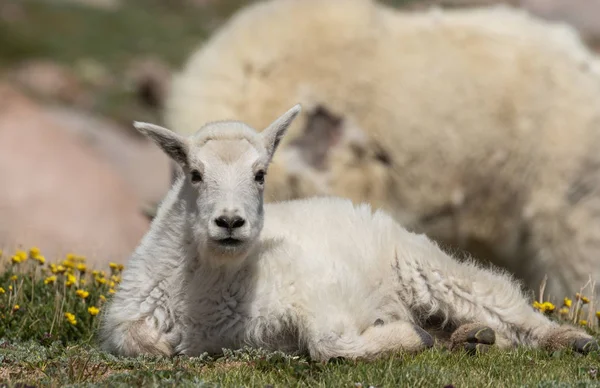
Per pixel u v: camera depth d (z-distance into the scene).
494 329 11.19
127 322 10.59
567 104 18.59
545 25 20.09
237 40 18.31
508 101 18.53
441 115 18.31
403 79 18.31
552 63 18.84
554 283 18.53
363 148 18.28
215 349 10.56
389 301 11.39
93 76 53.44
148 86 50.72
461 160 18.44
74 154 26.22
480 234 19.05
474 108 18.41
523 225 18.81
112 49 60.56
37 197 23.28
